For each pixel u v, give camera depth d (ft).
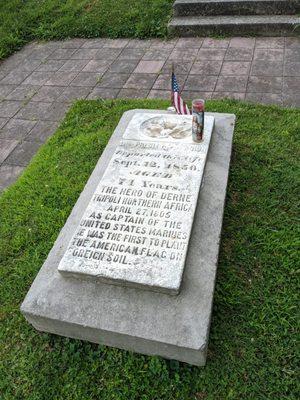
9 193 7.23
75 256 4.94
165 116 6.79
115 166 5.96
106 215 5.31
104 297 4.71
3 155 8.48
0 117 9.62
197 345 4.24
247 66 9.81
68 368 4.86
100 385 4.68
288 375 4.48
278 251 5.58
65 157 7.73
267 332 4.81
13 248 6.24
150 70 10.33
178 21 11.53
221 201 5.60
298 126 7.54
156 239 4.95
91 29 12.23
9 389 4.76
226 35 11.16
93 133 8.23
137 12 12.17
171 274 4.61
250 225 5.94
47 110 9.60
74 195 6.87
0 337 5.24
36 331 5.21
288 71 9.39
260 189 6.45
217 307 5.05
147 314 4.52
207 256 4.97
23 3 14.03
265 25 10.69
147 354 4.76
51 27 12.67
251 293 5.16
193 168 5.75
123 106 8.82
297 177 6.56
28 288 5.69
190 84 9.52
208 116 6.72
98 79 10.34
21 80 10.89
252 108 8.23
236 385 4.46
